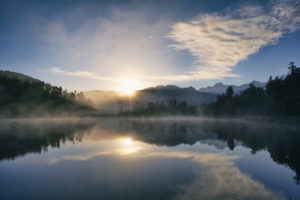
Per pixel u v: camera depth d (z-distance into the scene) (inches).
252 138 1283.2
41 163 681.6
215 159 735.1
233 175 549.3
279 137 1315.2
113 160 725.3
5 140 1218.0
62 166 644.7
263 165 650.8
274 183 486.3
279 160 713.6
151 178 524.4
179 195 414.0
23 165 653.9
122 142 1148.5
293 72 2866.6
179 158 754.8
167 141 1178.6
